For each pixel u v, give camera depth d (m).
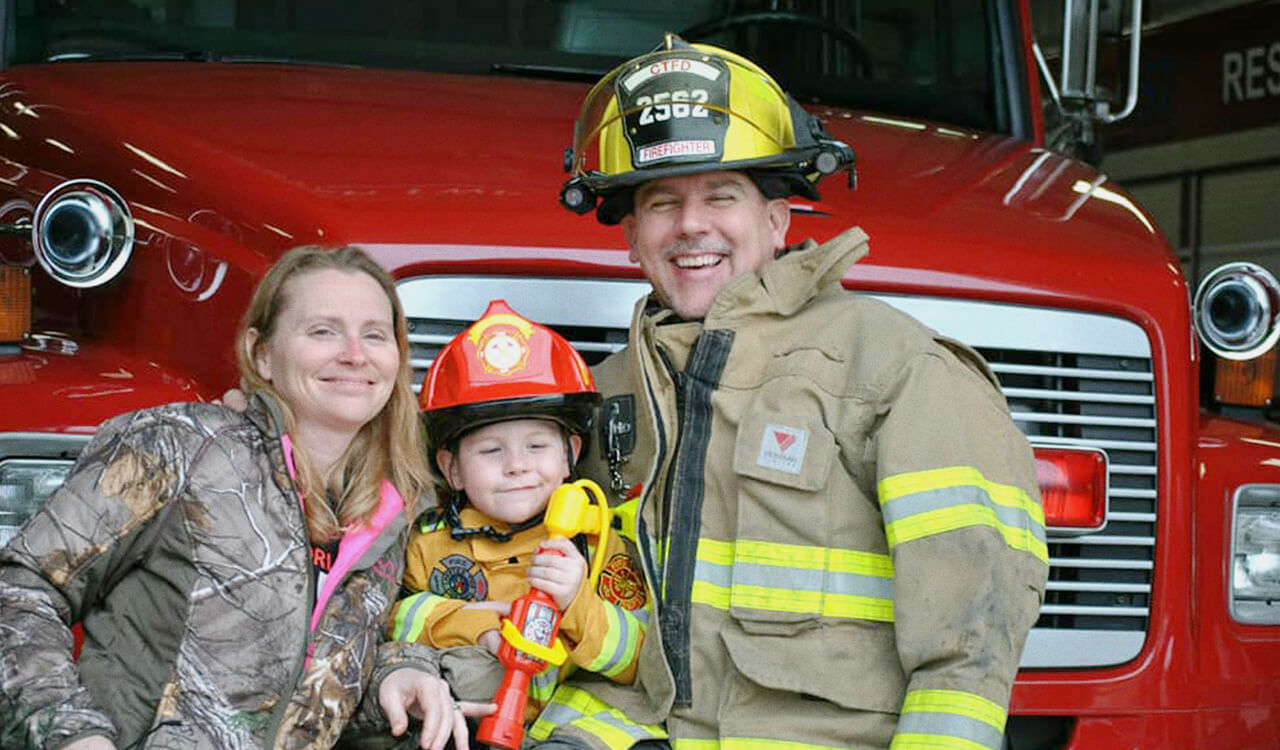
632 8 4.71
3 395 3.27
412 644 2.83
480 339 2.94
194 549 2.60
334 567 2.73
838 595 2.75
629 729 2.83
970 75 5.06
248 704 2.61
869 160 4.15
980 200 3.92
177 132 3.74
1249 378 4.21
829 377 2.81
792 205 3.62
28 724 2.45
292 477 2.68
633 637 2.88
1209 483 3.93
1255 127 11.32
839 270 2.87
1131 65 4.54
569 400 2.91
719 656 2.80
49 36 4.44
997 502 2.70
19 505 3.21
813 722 2.73
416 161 3.60
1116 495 3.78
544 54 4.59
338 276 2.79
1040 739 3.82
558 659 2.79
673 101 2.96
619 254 3.39
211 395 3.38
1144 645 3.80
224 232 3.46
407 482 2.84
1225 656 3.88
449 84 4.27
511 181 3.54
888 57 4.99
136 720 2.57
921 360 2.75
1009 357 3.66
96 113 3.92
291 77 4.23
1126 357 3.74
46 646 2.50
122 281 3.59
